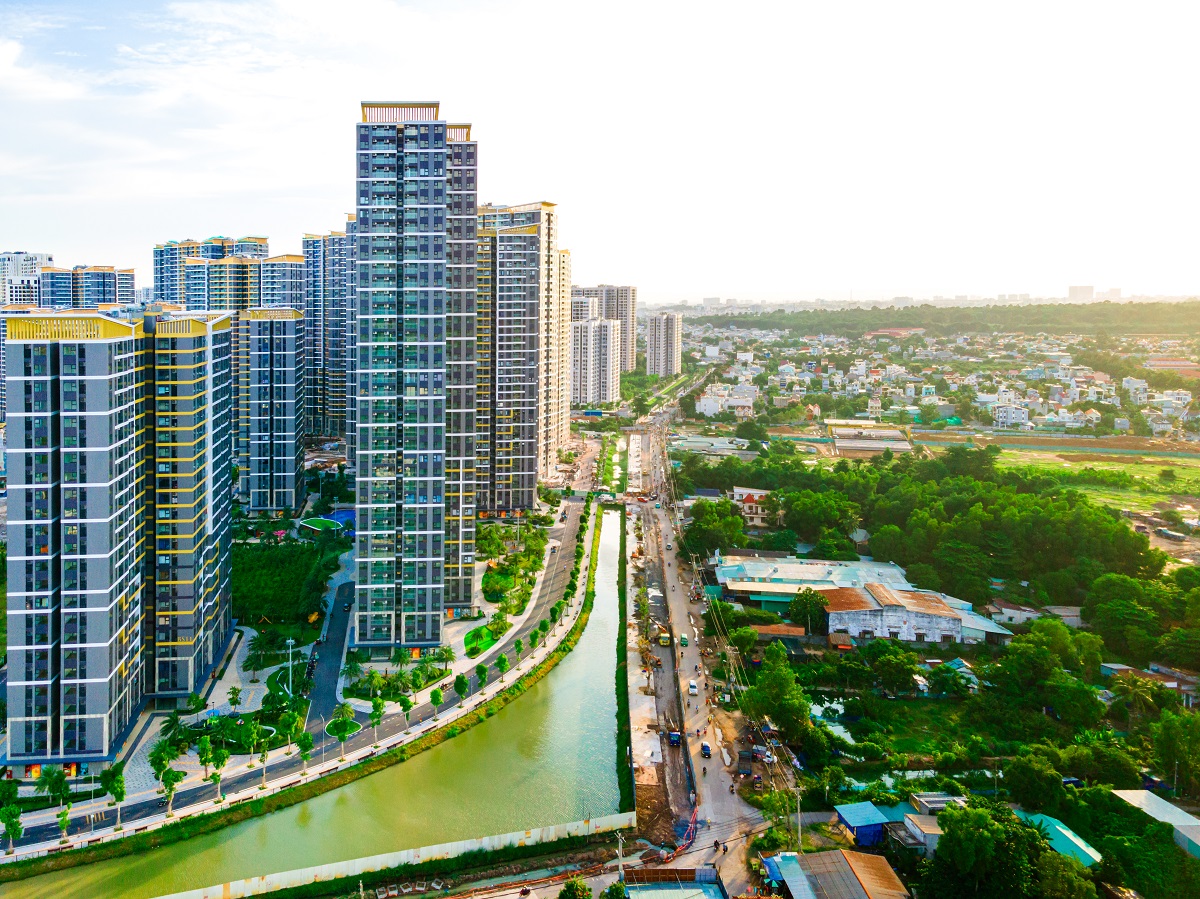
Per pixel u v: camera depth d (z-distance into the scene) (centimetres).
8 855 16400
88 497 18550
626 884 15775
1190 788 18975
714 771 19925
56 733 18825
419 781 19725
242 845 17238
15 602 18388
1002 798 18538
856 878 15362
